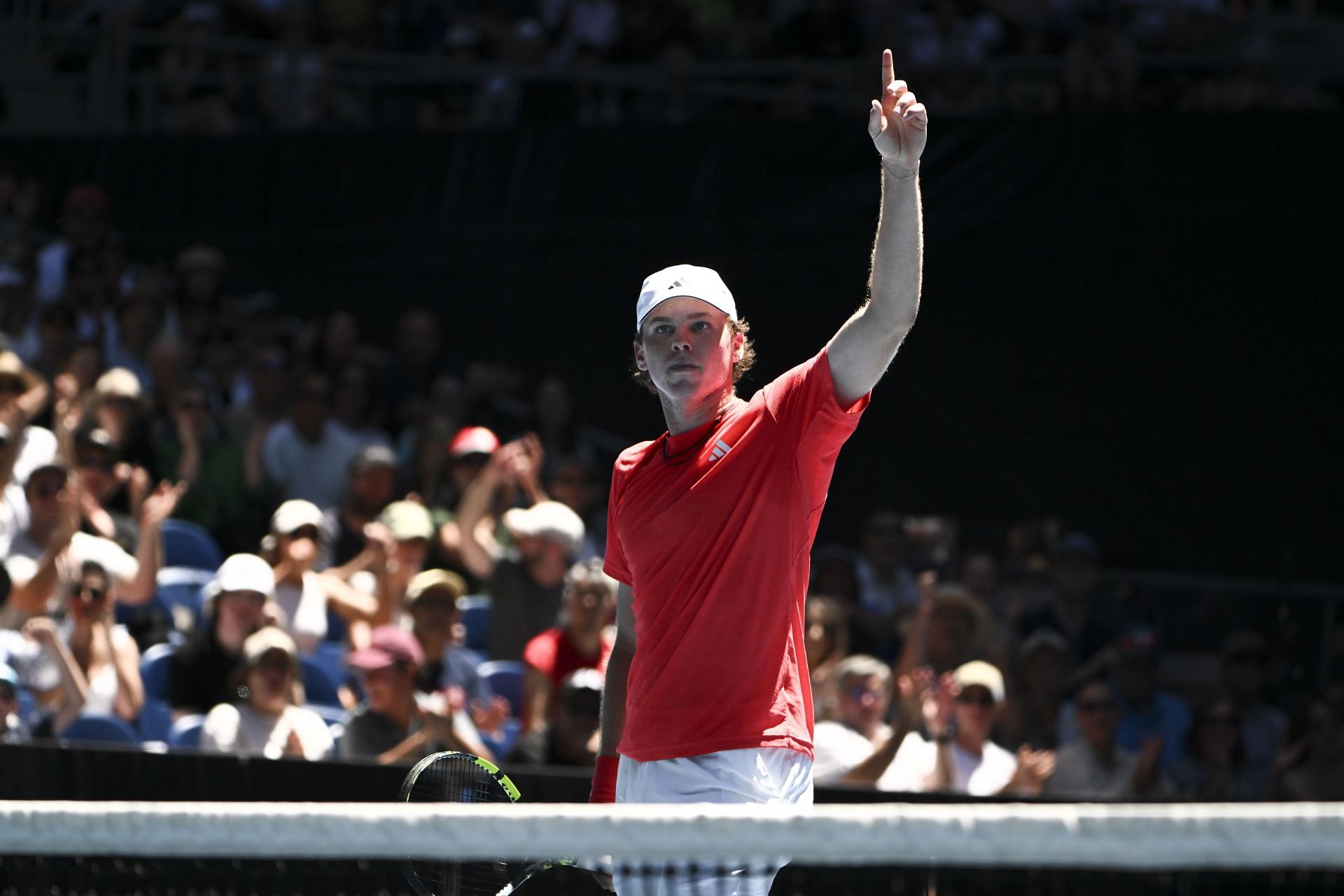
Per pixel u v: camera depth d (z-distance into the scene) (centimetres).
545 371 4066
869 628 3019
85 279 3744
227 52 4841
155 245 4275
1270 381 3666
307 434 3344
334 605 2795
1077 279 3772
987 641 2820
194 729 2355
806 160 3938
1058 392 3775
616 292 4044
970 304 3825
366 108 4694
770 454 1090
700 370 1114
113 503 3117
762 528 1084
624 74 4462
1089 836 782
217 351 3697
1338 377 3628
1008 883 1581
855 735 2431
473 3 5091
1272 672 3241
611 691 1229
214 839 858
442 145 4181
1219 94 4134
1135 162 3744
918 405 3847
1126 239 3741
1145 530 3712
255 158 4266
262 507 3228
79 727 2320
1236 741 2719
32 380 3067
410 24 5028
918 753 2383
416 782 1186
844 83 4428
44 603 2558
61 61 4844
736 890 1056
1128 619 3247
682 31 4772
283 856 857
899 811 805
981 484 3806
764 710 1080
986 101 4312
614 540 1191
